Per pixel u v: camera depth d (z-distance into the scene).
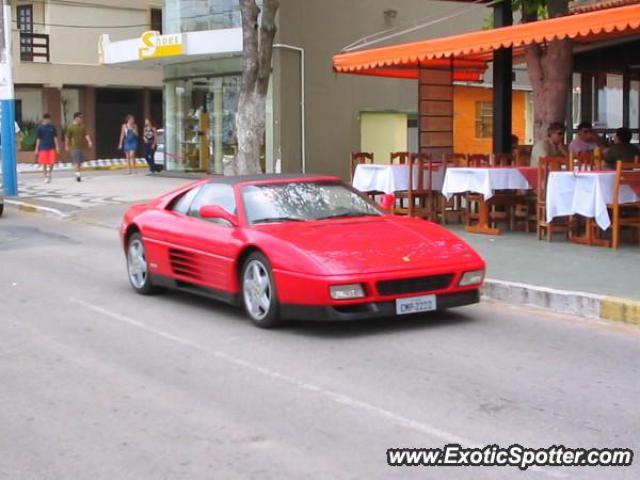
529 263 10.48
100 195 20.88
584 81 20.95
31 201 19.84
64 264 12.16
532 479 4.55
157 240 9.38
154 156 27.36
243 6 14.03
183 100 25.44
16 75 33.28
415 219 8.85
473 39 12.02
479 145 28.97
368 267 7.41
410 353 7.07
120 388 6.28
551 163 12.22
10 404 5.96
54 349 7.45
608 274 9.63
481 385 6.17
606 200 11.27
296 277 7.45
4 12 20.41
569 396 5.91
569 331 7.84
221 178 9.22
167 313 8.84
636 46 18.84
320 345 7.38
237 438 5.21
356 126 24.14
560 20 10.79
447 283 7.75
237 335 7.80
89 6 35.47
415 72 16.56
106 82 35.66
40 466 4.86
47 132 24.36
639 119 19.50
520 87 30.08
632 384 6.19
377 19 24.23
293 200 8.71
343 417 5.53
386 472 4.65
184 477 4.65
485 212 13.20
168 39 23.06
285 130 22.28
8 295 9.94
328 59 23.16
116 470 4.77
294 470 4.70
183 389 6.21
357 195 9.16
